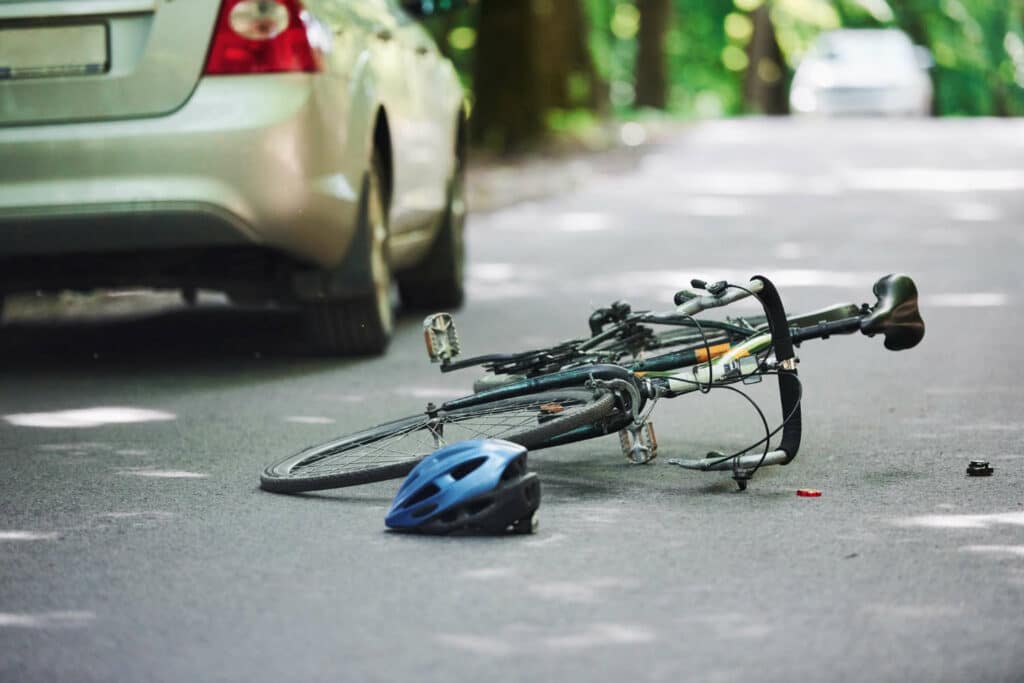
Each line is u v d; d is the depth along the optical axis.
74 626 4.73
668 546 5.50
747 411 8.30
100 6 8.84
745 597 4.89
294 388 9.16
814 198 21.38
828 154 29.03
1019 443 7.37
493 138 31.92
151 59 8.84
